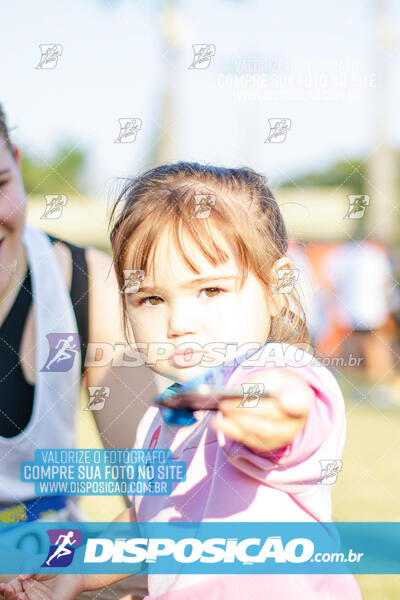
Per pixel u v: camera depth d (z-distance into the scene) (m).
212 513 1.22
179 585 1.21
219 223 1.22
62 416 1.86
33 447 1.81
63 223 2.53
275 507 1.18
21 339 1.82
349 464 2.61
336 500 2.20
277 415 0.91
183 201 1.25
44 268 1.85
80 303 1.86
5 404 1.79
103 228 2.27
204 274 1.21
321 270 3.67
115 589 1.48
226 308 1.22
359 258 3.78
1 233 1.76
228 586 1.17
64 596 1.34
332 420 0.96
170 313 1.23
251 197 1.30
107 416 1.84
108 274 1.89
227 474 1.22
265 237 1.27
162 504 1.31
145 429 1.45
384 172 3.72
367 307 3.83
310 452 0.96
